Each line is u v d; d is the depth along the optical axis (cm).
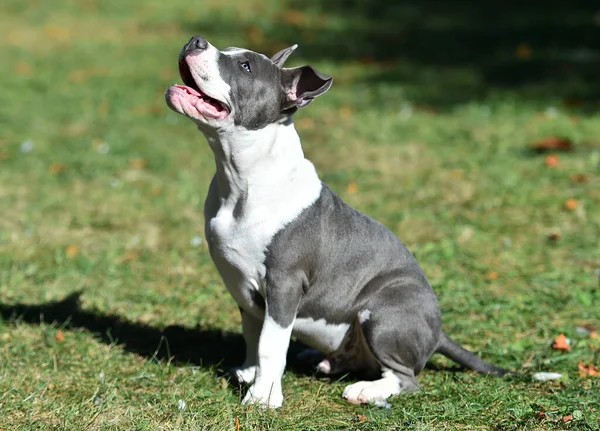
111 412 586
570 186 1148
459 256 944
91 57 1984
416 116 1498
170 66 1916
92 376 648
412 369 634
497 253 955
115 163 1265
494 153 1288
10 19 2394
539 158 1259
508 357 706
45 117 1503
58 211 1078
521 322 779
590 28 2158
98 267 904
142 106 1598
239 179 587
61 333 721
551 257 945
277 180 588
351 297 628
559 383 652
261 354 595
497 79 1730
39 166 1244
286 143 595
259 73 578
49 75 1800
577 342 731
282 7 2606
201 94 573
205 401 606
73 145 1345
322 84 586
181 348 718
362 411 601
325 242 610
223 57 569
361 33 2238
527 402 614
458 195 1131
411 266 646
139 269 905
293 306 596
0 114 1502
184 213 1081
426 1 2644
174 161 1288
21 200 1111
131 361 682
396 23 2358
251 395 597
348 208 638
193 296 829
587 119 1425
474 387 637
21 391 615
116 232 1016
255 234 586
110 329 749
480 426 580
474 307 809
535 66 1806
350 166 1249
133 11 2550
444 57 1955
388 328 620
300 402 612
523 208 1084
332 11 2544
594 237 991
